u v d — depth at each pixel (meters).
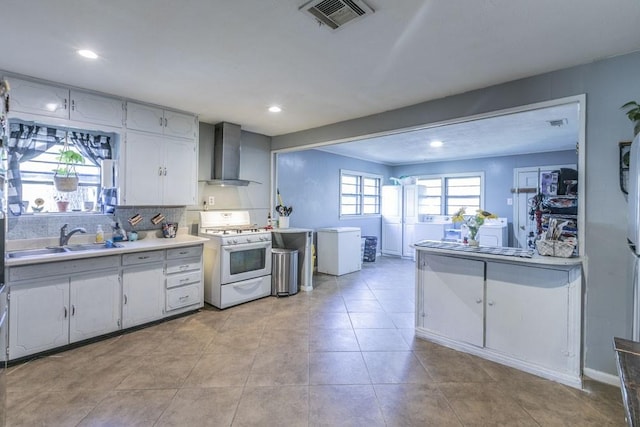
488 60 2.38
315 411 1.97
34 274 2.53
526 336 2.49
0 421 1.54
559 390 2.23
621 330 2.25
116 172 3.28
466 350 2.79
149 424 1.84
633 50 2.21
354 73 2.64
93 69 2.60
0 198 1.63
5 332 2.38
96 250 2.92
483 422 1.89
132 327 3.17
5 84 1.67
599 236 2.33
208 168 4.36
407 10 1.78
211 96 3.24
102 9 1.78
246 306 3.96
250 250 4.14
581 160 2.40
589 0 1.67
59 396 2.09
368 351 2.79
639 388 0.89
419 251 3.09
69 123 2.94
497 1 1.69
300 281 4.73
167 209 3.92
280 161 5.46
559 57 2.32
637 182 1.74
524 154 6.38
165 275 3.39
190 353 2.71
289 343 2.93
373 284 5.07
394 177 8.17
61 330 2.68
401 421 1.89
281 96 3.22
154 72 2.65
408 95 3.15
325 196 6.40
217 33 2.04
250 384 2.26
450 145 5.65
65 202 3.12
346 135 4.13
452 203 7.41
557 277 2.36
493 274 2.65
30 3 1.73
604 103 2.32
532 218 5.97
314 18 1.86
